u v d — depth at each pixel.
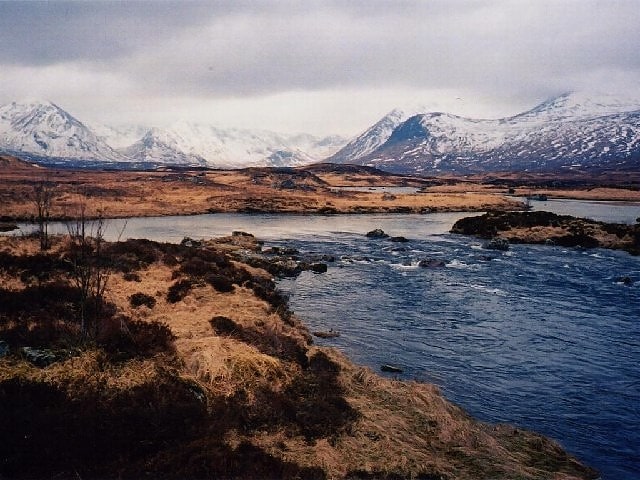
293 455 12.31
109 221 82.88
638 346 24.77
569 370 21.62
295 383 16.48
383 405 16.28
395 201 119.12
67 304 20.80
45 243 35.00
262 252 52.44
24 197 92.31
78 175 170.38
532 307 31.97
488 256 52.03
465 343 24.94
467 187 183.75
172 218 92.00
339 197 127.62
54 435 11.20
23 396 12.59
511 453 14.23
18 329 17.25
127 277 28.00
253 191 134.50
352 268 45.69
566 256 52.94
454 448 14.00
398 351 23.59
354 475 11.95
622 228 62.78
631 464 14.44
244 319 22.33
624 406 18.25
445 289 37.00
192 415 13.06
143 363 15.52
